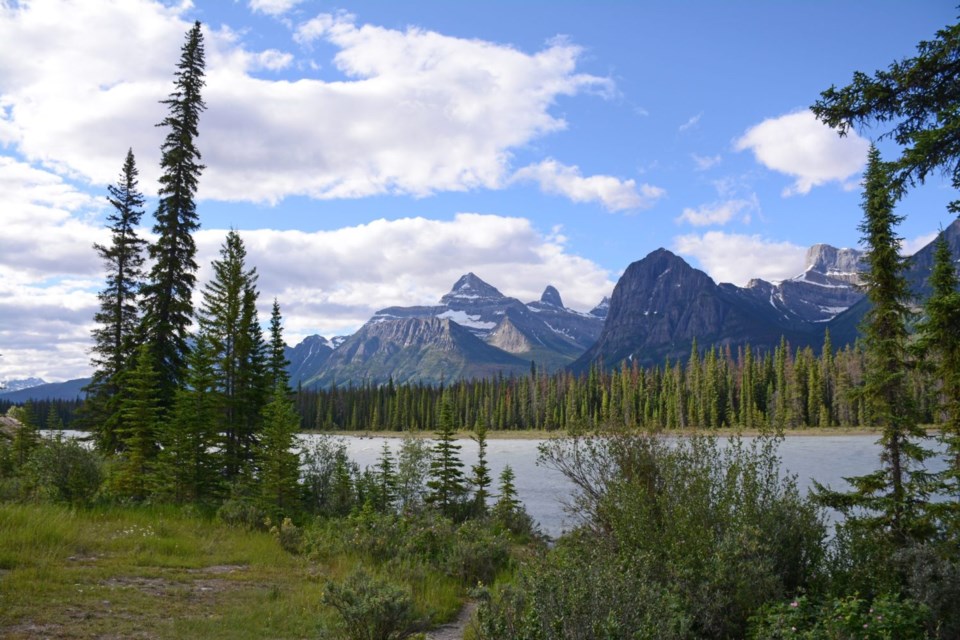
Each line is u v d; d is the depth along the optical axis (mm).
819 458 53844
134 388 24938
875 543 9953
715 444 10156
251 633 8227
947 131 7852
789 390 105375
